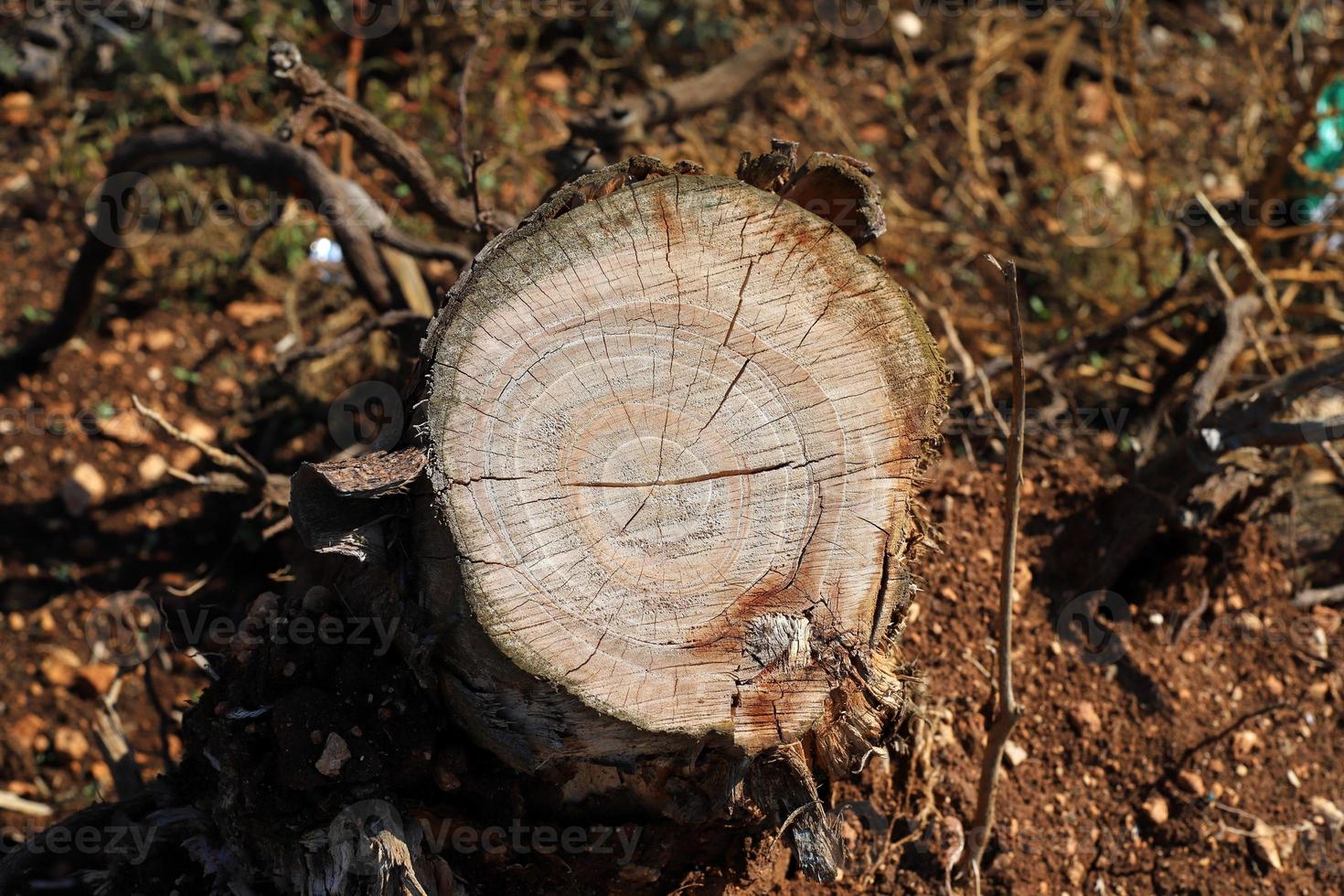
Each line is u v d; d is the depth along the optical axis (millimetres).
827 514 1387
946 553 1742
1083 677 1727
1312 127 2324
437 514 1365
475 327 1382
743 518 1384
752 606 1379
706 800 1451
